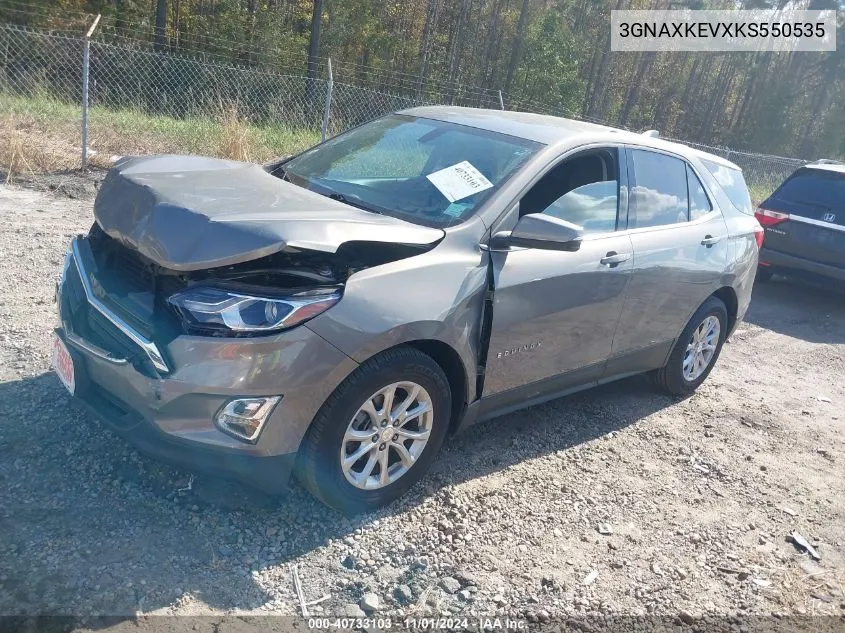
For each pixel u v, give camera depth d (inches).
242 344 108.3
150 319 113.7
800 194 356.8
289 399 111.9
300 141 462.0
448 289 129.7
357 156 165.3
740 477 172.9
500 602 116.5
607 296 164.2
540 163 151.8
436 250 132.1
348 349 115.5
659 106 2213.3
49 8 891.4
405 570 120.0
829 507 165.3
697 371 214.5
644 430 189.2
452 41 1780.3
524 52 1740.9
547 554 130.9
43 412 145.1
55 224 272.2
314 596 111.3
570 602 119.6
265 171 156.9
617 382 219.8
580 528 140.8
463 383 139.7
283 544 121.2
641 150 180.7
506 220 142.6
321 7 1330.0
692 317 201.3
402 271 125.3
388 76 1375.5
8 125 402.0
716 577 133.6
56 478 127.0
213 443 110.0
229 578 111.8
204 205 118.6
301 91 487.8
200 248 109.7
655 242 177.5
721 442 189.8
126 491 126.6
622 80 2078.0
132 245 117.3
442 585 118.0
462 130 165.9
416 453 134.2
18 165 339.3
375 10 1625.2
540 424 181.9
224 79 492.1
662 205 185.3
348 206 136.4
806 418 216.2
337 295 116.6
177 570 111.3
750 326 313.0
